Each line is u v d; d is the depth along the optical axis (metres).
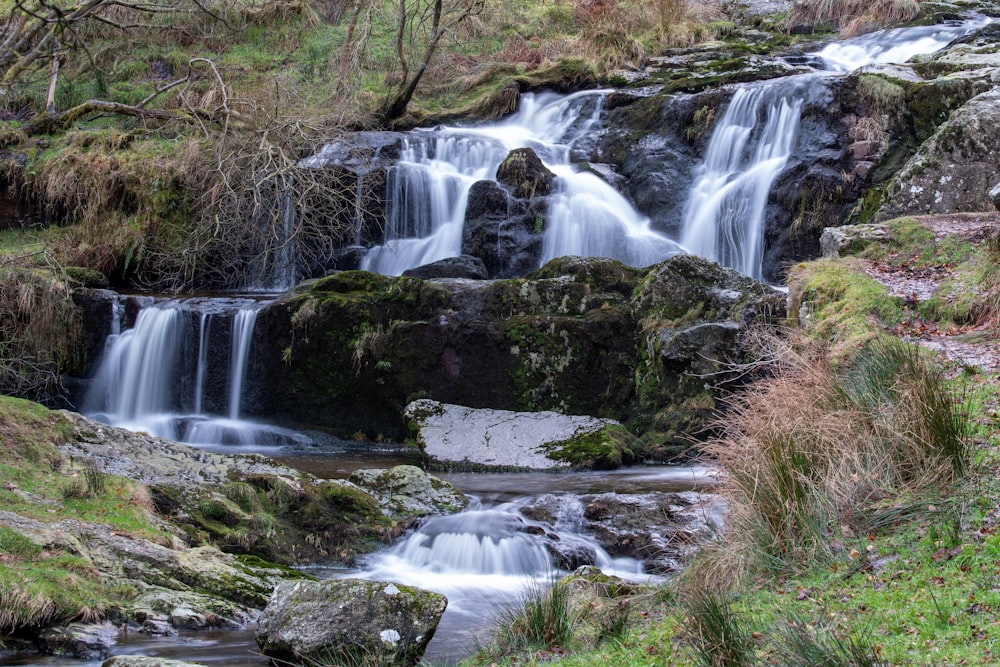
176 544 7.74
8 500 7.51
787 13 21.80
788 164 14.80
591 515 8.63
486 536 8.34
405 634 5.72
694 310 11.78
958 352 7.56
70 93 19.97
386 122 19.48
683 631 4.85
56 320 13.98
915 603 4.60
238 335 13.65
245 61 21.08
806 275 9.84
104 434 9.06
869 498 5.64
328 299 13.21
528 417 11.98
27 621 6.25
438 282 13.23
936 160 12.33
